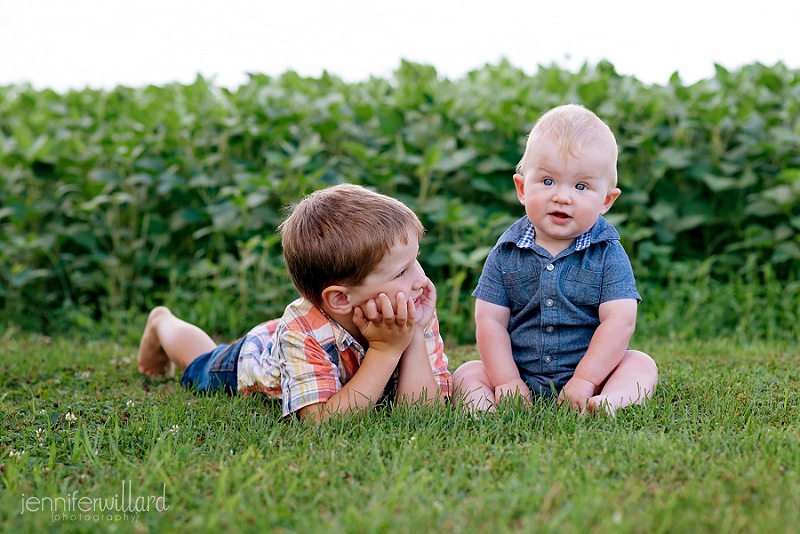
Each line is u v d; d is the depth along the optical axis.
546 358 2.58
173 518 1.59
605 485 1.67
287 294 4.48
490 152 4.84
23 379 3.07
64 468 1.91
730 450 1.91
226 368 2.75
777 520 1.46
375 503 1.60
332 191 2.37
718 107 4.73
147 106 5.57
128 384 3.05
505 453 1.91
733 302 4.25
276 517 1.55
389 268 2.24
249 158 5.26
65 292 4.96
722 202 4.89
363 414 2.23
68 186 5.05
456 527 1.49
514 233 2.63
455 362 3.28
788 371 2.94
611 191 2.55
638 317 4.16
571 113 2.51
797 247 4.44
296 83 5.89
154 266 4.93
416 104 5.14
